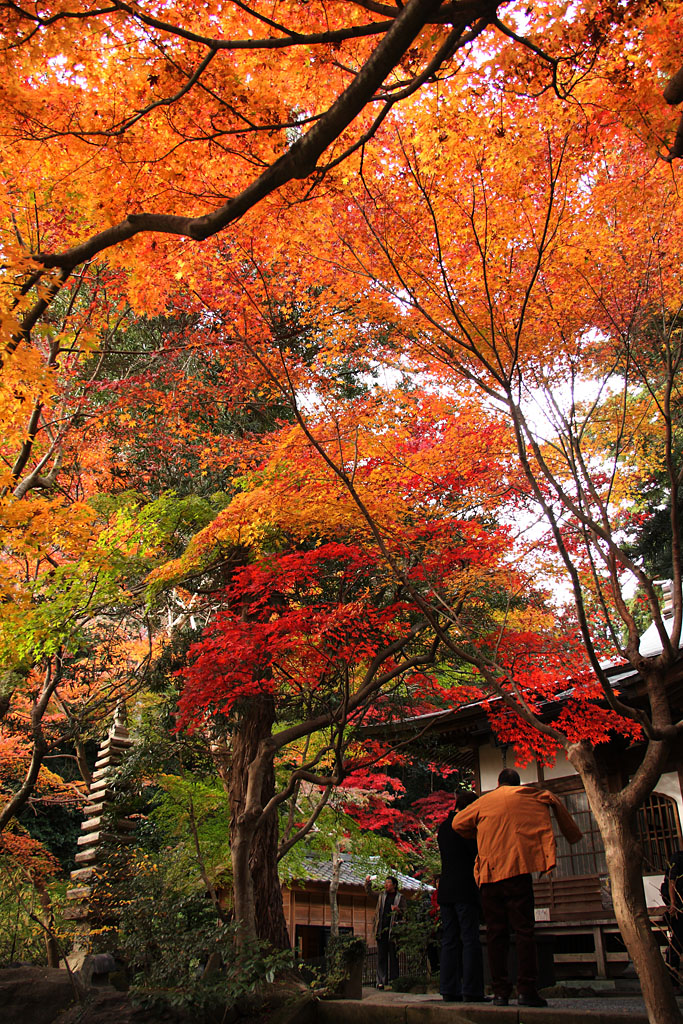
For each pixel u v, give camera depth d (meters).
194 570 8.73
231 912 8.39
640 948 3.29
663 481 8.73
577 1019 4.39
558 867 10.34
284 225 6.86
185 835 10.87
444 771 14.47
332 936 8.53
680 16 4.90
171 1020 6.20
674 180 5.99
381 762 10.80
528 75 4.95
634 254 6.21
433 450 7.50
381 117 4.51
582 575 7.59
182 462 11.64
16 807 9.33
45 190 7.46
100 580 8.41
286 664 8.30
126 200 6.11
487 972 8.91
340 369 9.74
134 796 11.61
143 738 11.06
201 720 8.77
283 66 5.58
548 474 4.05
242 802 9.13
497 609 8.61
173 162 5.87
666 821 9.36
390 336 7.87
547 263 6.42
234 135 5.69
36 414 8.74
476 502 7.68
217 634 8.55
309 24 5.27
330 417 7.53
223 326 8.70
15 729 10.75
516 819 5.37
